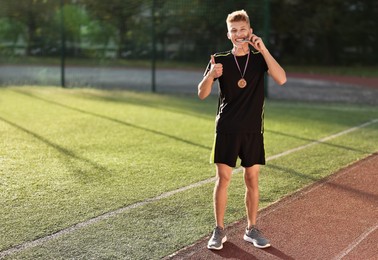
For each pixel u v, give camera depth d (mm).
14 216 4320
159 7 16688
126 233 3984
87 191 5066
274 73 3549
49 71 18203
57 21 17469
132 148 7125
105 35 17453
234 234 4012
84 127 8789
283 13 29094
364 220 4371
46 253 3590
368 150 7234
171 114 10562
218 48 17156
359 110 11789
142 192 5059
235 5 15555
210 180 5520
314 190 5227
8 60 18359
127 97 13867
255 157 3688
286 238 3951
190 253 3639
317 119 10156
